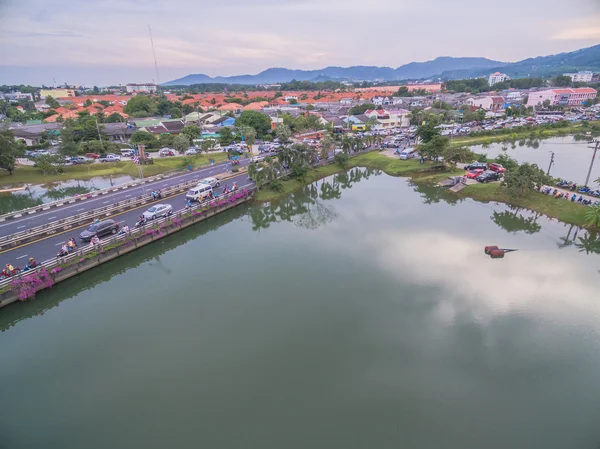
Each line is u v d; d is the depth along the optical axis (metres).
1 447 25.09
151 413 27.50
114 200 68.38
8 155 86.81
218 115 178.38
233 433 25.75
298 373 31.05
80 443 25.33
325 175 95.62
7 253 47.16
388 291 42.66
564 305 39.69
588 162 99.00
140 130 132.38
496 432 25.73
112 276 48.72
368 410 27.50
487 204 70.69
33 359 33.50
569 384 29.69
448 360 32.31
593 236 54.97
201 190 69.12
